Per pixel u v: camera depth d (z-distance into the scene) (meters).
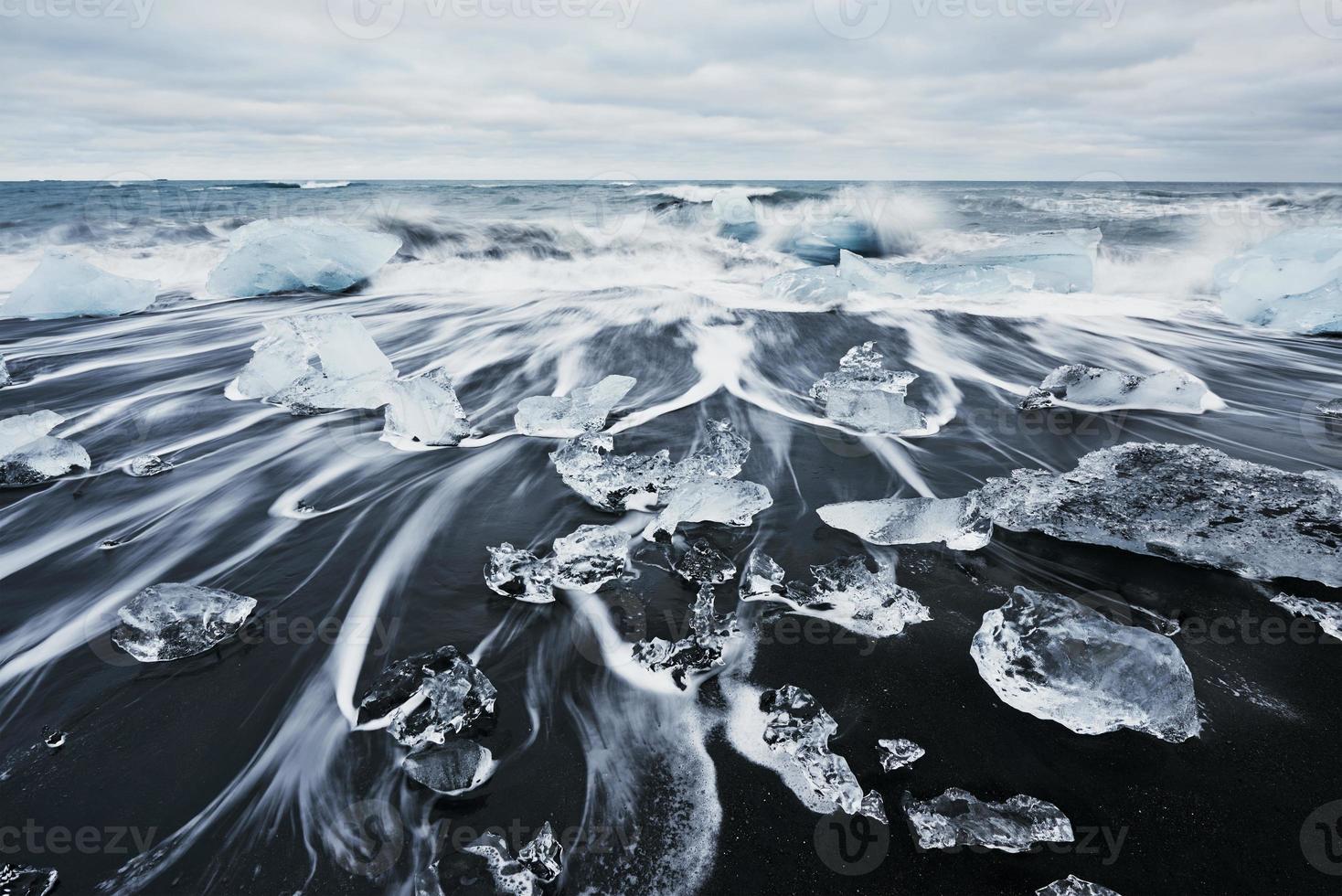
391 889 1.78
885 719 2.33
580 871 1.81
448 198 20.47
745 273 12.71
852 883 1.77
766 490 3.78
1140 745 2.20
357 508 3.88
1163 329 8.78
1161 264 12.02
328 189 26.11
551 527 3.65
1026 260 11.59
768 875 1.80
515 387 6.26
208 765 2.16
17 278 11.95
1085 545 3.38
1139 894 1.74
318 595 3.05
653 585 3.09
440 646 2.69
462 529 3.63
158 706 2.41
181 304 10.38
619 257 13.11
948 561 3.26
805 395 5.98
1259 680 2.48
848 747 2.21
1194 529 3.21
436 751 2.11
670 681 2.51
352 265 11.20
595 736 2.26
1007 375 6.73
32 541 3.55
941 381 6.45
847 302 9.93
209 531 3.64
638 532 3.57
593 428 5.03
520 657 2.64
